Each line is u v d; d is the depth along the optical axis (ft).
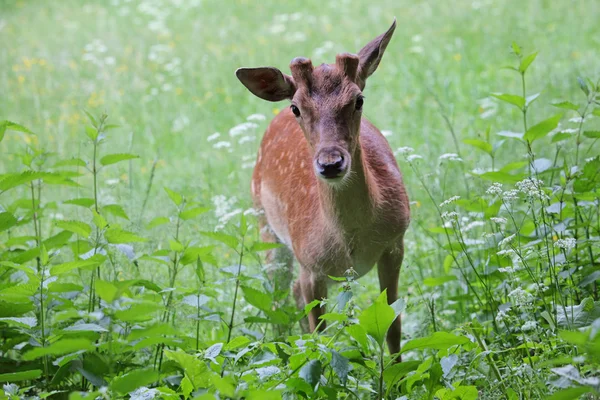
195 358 22.67
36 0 111.34
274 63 75.56
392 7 90.99
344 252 31.35
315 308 32.65
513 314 27.91
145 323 30.68
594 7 79.30
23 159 32.78
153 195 48.93
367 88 65.57
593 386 18.49
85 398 19.95
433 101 61.16
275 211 36.99
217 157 55.06
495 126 53.31
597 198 29.96
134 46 84.48
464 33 78.13
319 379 21.90
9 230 36.17
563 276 28.35
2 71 79.25
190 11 100.07
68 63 79.92
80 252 30.89
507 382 24.76
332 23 88.63
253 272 38.93
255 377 22.99
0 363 27.68
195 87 70.74
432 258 39.75
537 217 30.66
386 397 24.07
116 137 59.26
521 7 83.41
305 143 35.29
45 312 28.84
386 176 31.91
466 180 42.52
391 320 22.58
